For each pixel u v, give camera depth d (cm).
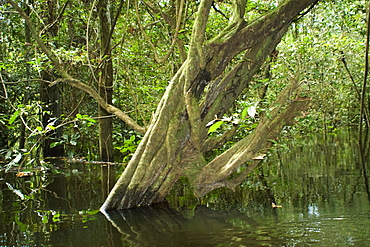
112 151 909
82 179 630
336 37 935
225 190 495
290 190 468
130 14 797
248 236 293
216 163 449
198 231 315
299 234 291
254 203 412
